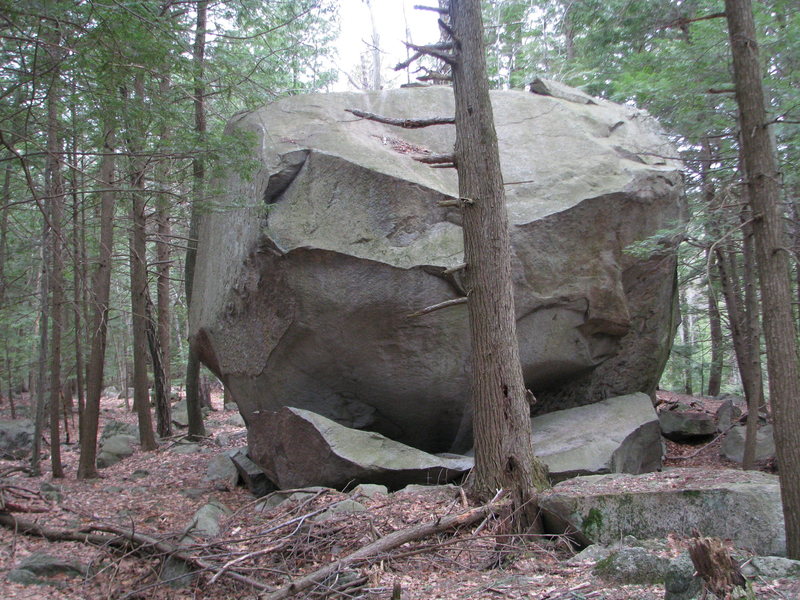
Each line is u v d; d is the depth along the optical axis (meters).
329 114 10.15
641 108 11.63
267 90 10.43
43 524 7.84
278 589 5.39
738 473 6.81
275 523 7.07
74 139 8.59
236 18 11.98
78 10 6.41
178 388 26.62
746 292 8.74
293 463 8.50
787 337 4.80
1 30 6.97
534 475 6.57
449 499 6.94
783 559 4.62
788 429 4.75
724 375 21.39
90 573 6.36
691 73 8.74
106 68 6.91
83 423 12.11
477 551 5.89
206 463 12.27
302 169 9.39
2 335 16.83
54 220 9.62
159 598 5.78
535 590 4.89
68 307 14.76
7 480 10.05
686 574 4.10
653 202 9.59
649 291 9.90
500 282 6.67
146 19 6.80
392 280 8.62
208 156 8.62
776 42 8.39
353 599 5.03
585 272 9.31
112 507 9.18
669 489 6.11
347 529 6.45
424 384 8.98
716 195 7.46
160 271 16.70
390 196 8.90
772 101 8.30
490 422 6.63
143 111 7.96
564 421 9.23
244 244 9.55
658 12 7.10
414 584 5.32
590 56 12.73
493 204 6.71
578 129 10.35
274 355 9.40
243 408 10.62
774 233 4.86
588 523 5.89
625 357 10.07
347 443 8.17
